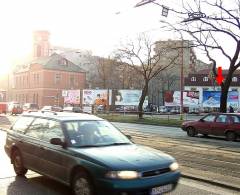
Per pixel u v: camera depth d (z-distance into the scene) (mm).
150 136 21172
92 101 59688
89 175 7039
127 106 61875
